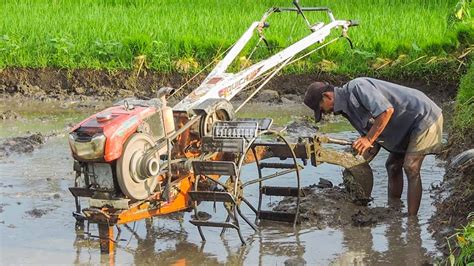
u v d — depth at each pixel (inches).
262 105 498.9
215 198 273.7
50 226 298.0
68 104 510.9
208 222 276.2
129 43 549.0
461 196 297.4
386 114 286.8
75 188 266.7
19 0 685.9
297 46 331.3
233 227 274.2
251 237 288.4
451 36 527.2
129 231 296.4
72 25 589.9
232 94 306.5
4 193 332.2
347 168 314.2
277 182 347.3
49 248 277.1
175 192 275.1
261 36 346.3
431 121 299.9
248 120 286.7
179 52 545.6
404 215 307.9
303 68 522.6
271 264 263.0
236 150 272.2
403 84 513.0
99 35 569.3
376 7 635.5
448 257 251.0
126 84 536.1
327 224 300.5
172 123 274.5
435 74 510.6
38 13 631.2
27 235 289.0
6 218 305.0
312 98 301.3
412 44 521.3
